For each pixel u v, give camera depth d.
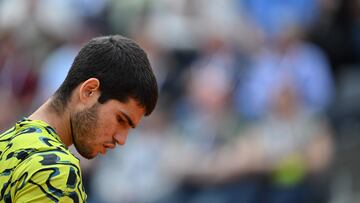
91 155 10.92
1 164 10.50
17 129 10.82
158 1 30.17
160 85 27.28
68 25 30.17
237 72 27.00
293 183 25.33
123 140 10.95
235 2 30.64
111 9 30.36
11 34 29.45
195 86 26.84
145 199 25.53
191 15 29.92
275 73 26.45
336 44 29.25
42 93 27.50
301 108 26.06
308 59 27.28
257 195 25.36
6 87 28.48
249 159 25.41
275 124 25.56
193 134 26.08
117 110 10.80
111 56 10.82
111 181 25.47
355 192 27.38
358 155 27.56
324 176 25.69
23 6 30.00
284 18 27.72
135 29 28.72
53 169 10.19
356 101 28.08
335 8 29.72
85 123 10.77
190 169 25.66
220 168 25.58
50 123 10.85
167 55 28.20
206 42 28.61
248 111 26.14
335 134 27.28
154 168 25.66
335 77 29.00
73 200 10.19
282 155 25.31
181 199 25.55
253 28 29.44
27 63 28.61
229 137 25.84
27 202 10.09
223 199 25.38
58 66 27.89
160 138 26.00
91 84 10.75
